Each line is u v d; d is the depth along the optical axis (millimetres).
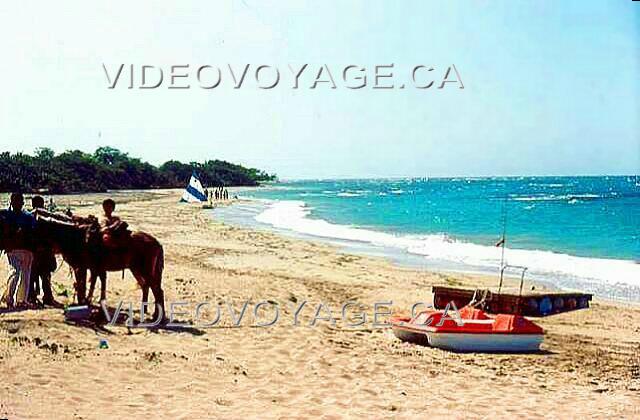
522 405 8219
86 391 7656
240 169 143375
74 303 11438
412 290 16906
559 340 12281
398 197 83625
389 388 8711
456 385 9031
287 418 7309
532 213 48000
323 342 10883
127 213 45094
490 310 14656
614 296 17438
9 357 8352
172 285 14258
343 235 33938
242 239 29312
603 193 86688
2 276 14031
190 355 9438
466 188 124875
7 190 68188
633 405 8359
